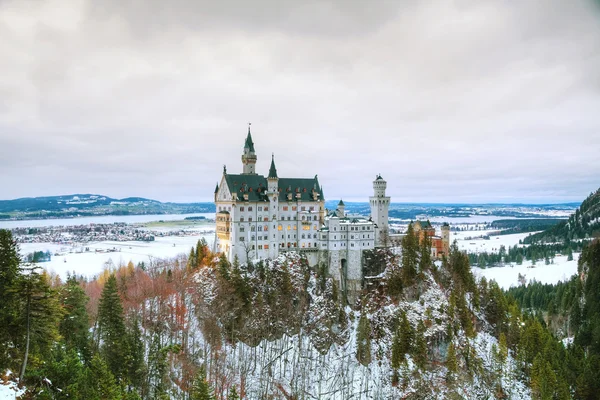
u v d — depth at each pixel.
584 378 124.19
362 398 123.38
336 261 176.50
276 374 121.06
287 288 151.75
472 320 160.50
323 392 121.44
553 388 121.69
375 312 163.25
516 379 136.75
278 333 137.00
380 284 173.62
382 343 148.25
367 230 182.88
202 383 75.38
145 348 103.12
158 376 88.31
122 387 74.94
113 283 95.88
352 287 175.25
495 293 171.12
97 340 95.25
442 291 165.25
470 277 174.62
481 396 132.38
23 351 58.78
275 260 166.12
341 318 155.50
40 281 58.53
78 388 58.41
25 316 57.50
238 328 132.00
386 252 183.25
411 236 178.50
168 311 126.06
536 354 141.00
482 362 140.88
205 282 146.62
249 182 174.50
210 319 127.19
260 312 138.50
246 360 117.38
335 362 138.62
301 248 178.25
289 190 179.75
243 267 159.00
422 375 129.88
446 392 127.31
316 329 146.75
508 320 161.00
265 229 171.12
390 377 133.00
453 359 132.25
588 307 178.12
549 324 197.25
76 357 66.38
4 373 54.12
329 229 176.75
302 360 131.25
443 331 146.00
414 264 170.88
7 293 59.00
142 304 129.00
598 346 149.50
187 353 111.06
